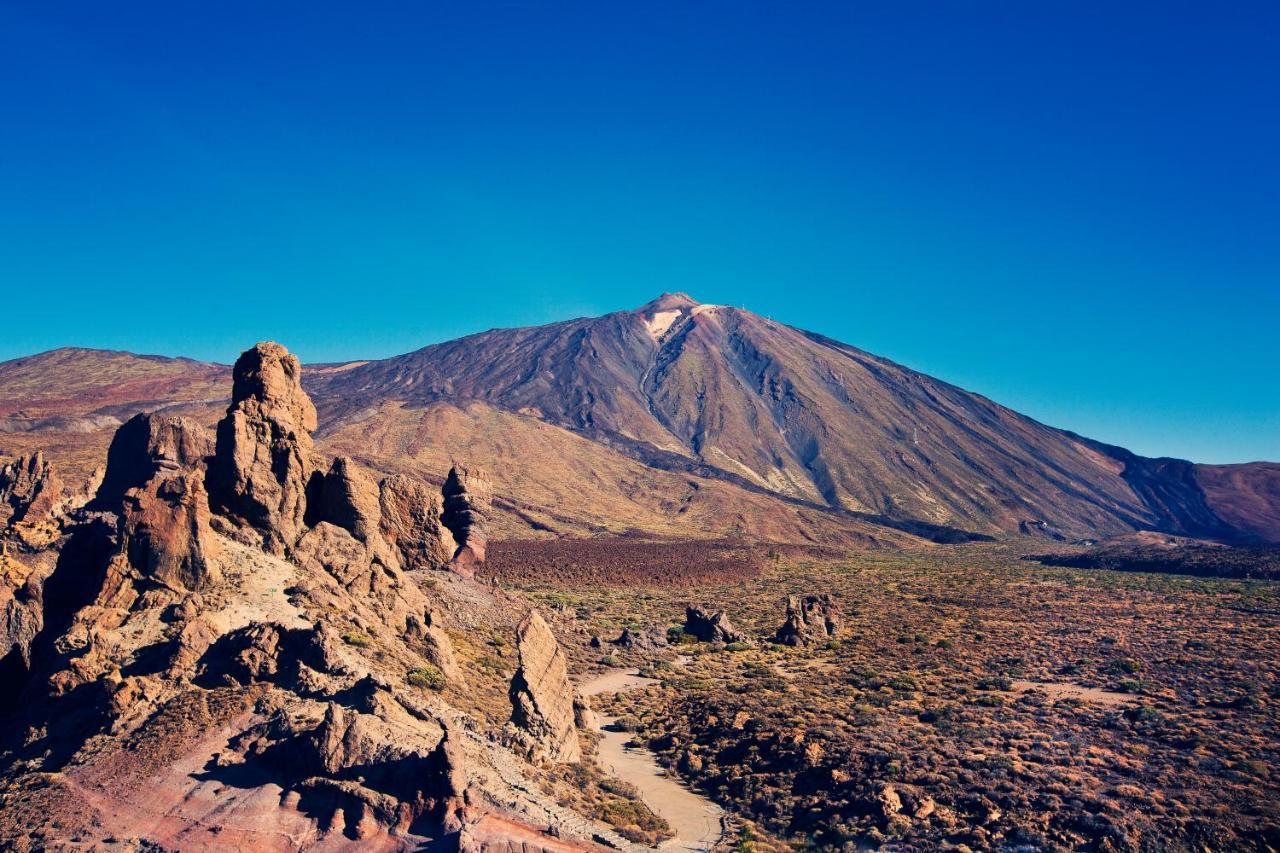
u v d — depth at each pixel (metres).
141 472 65.62
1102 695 64.44
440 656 55.06
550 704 50.44
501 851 32.72
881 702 66.31
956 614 113.56
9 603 48.97
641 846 38.84
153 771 35.81
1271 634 84.19
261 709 39.19
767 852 41.38
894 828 42.34
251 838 32.38
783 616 122.44
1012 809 42.50
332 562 57.22
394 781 34.53
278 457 58.34
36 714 40.78
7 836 32.81
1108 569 196.62
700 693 74.25
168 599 46.78
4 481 104.44
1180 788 43.22
